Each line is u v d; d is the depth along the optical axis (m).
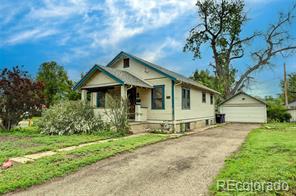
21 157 7.38
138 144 9.53
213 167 6.21
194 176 5.46
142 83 15.30
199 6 30.59
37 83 16.12
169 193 4.46
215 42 31.67
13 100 15.10
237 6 29.56
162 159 7.20
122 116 13.29
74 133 13.16
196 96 19.47
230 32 30.44
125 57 17.55
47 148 8.66
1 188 4.58
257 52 30.72
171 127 15.20
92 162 6.74
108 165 6.50
